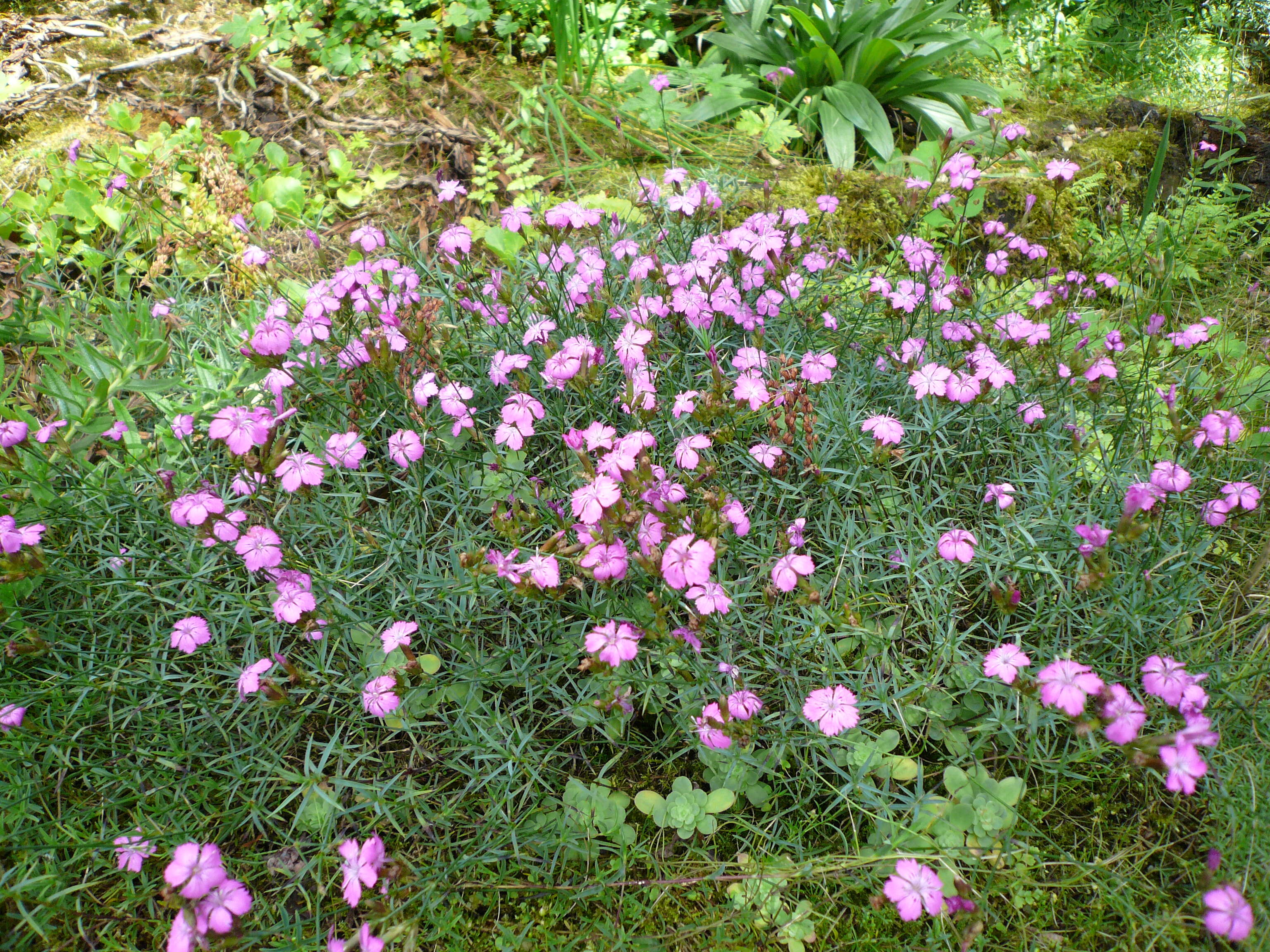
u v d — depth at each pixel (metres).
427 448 0.51
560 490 0.50
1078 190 0.78
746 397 0.47
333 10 0.92
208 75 0.84
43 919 0.38
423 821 0.40
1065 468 0.51
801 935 0.39
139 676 0.44
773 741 0.42
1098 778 0.41
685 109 0.88
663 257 0.63
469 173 0.79
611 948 0.38
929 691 0.43
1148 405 0.54
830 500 0.49
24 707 0.41
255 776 0.43
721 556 0.47
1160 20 1.06
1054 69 1.01
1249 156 0.87
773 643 0.46
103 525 0.48
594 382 0.49
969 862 0.40
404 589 0.46
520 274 0.63
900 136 0.91
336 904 0.40
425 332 0.50
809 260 0.57
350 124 0.83
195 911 0.33
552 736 0.45
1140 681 0.44
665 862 0.41
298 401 0.51
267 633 0.46
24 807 0.40
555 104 0.85
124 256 0.64
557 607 0.46
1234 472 0.53
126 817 0.42
